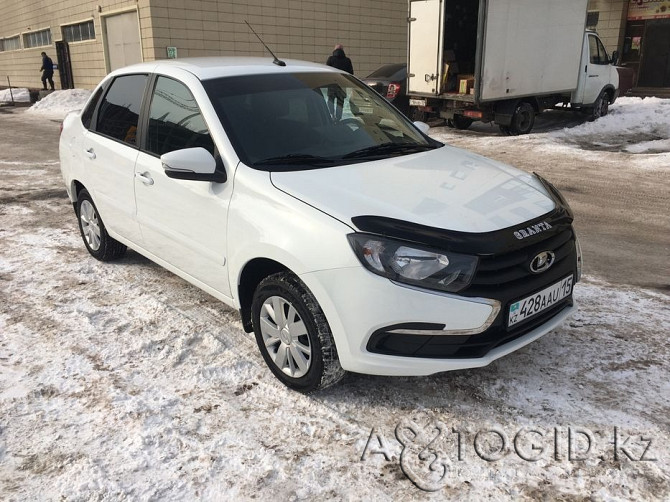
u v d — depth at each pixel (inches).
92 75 874.1
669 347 135.6
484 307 103.5
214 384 125.1
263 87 146.5
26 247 215.0
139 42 735.7
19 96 1048.2
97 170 176.9
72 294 172.2
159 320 154.4
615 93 576.1
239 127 133.2
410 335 104.5
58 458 102.7
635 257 202.1
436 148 153.4
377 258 102.7
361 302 103.6
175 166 121.8
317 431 109.5
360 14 850.8
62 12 900.0
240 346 140.4
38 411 116.0
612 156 385.1
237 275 126.0
